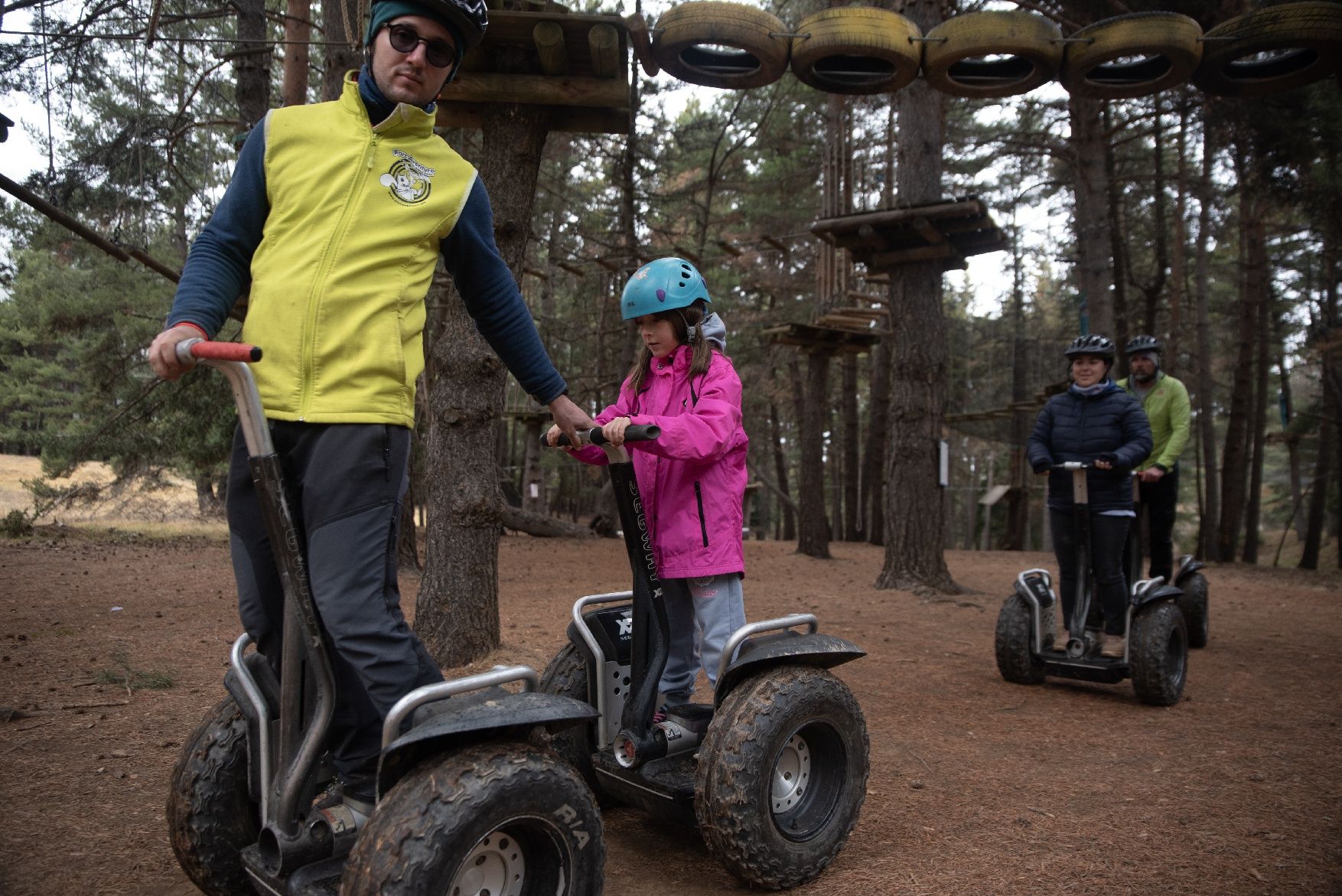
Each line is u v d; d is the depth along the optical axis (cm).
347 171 188
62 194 784
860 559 1323
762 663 254
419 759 186
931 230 801
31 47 667
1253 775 340
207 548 1155
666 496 265
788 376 2483
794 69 609
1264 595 980
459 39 194
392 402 187
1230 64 612
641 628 257
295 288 182
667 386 274
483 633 489
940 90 639
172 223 1097
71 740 356
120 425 1140
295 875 183
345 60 741
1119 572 478
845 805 256
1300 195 1254
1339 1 552
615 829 291
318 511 182
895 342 891
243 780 208
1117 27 569
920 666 542
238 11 822
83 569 884
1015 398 2359
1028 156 1745
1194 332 2302
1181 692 461
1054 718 426
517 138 491
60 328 1141
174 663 491
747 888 245
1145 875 250
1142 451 468
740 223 1992
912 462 880
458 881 180
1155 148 1727
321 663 179
